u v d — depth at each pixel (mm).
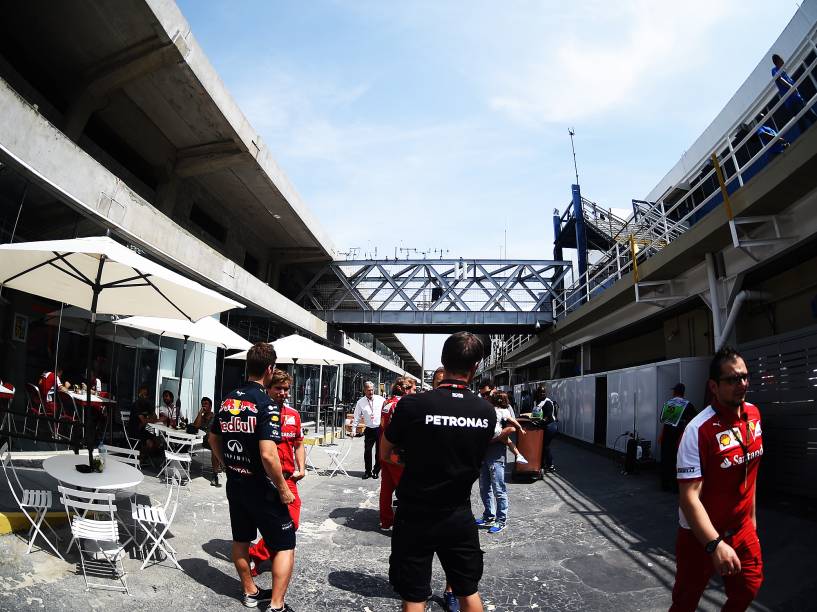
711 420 2811
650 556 5613
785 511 7137
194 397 16453
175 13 12336
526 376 48469
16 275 5676
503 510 6785
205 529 5996
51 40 12367
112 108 14703
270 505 3875
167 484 8219
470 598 2699
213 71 14516
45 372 8766
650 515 7457
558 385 22516
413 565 2666
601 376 16516
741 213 9492
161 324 10031
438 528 2654
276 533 3867
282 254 27938
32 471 6926
